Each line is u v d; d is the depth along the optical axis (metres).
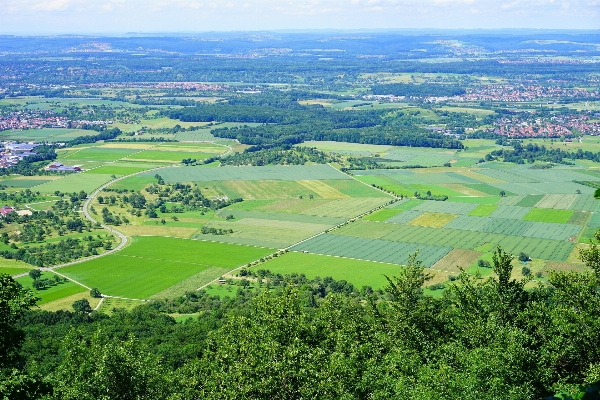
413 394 80.94
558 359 90.75
